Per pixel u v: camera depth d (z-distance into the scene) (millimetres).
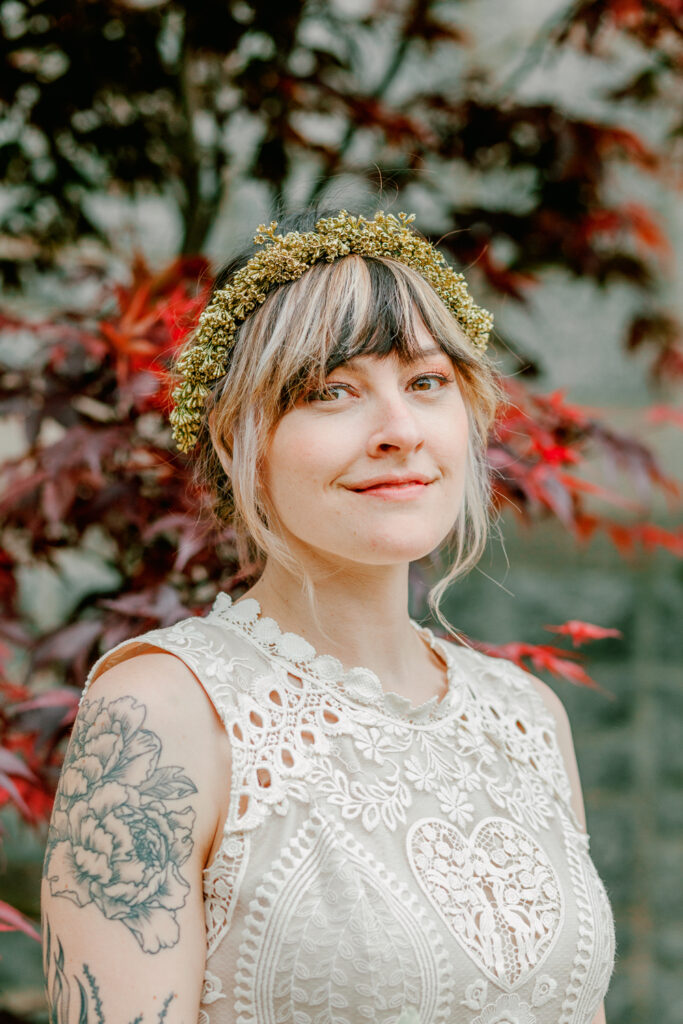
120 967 907
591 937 1109
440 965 995
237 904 979
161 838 948
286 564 1133
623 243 2600
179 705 1015
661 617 3266
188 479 1690
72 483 1709
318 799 1035
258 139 2475
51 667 1962
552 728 1337
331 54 2373
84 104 2197
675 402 3381
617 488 3219
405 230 1204
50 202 2375
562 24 2541
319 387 1085
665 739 3250
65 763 1013
